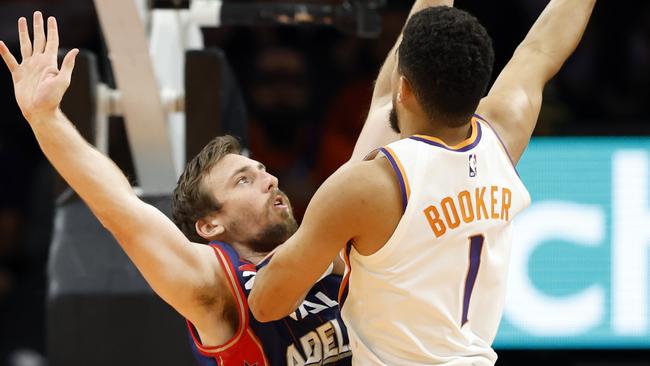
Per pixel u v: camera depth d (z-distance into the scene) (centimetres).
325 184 713
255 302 752
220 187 884
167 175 1262
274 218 886
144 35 1135
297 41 1900
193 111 1180
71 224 1195
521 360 1650
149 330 1121
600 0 1858
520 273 1570
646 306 1563
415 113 727
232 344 820
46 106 761
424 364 727
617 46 1852
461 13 714
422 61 703
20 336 1800
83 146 779
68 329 1124
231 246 876
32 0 1922
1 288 1838
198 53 1173
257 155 1847
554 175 1573
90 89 1156
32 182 1928
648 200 1560
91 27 1870
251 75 1888
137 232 777
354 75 1878
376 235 707
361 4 1265
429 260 713
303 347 830
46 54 775
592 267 1566
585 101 1833
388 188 700
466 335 740
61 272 1142
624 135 1567
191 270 797
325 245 710
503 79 809
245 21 1295
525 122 788
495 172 740
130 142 1238
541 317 1571
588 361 1636
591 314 1567
